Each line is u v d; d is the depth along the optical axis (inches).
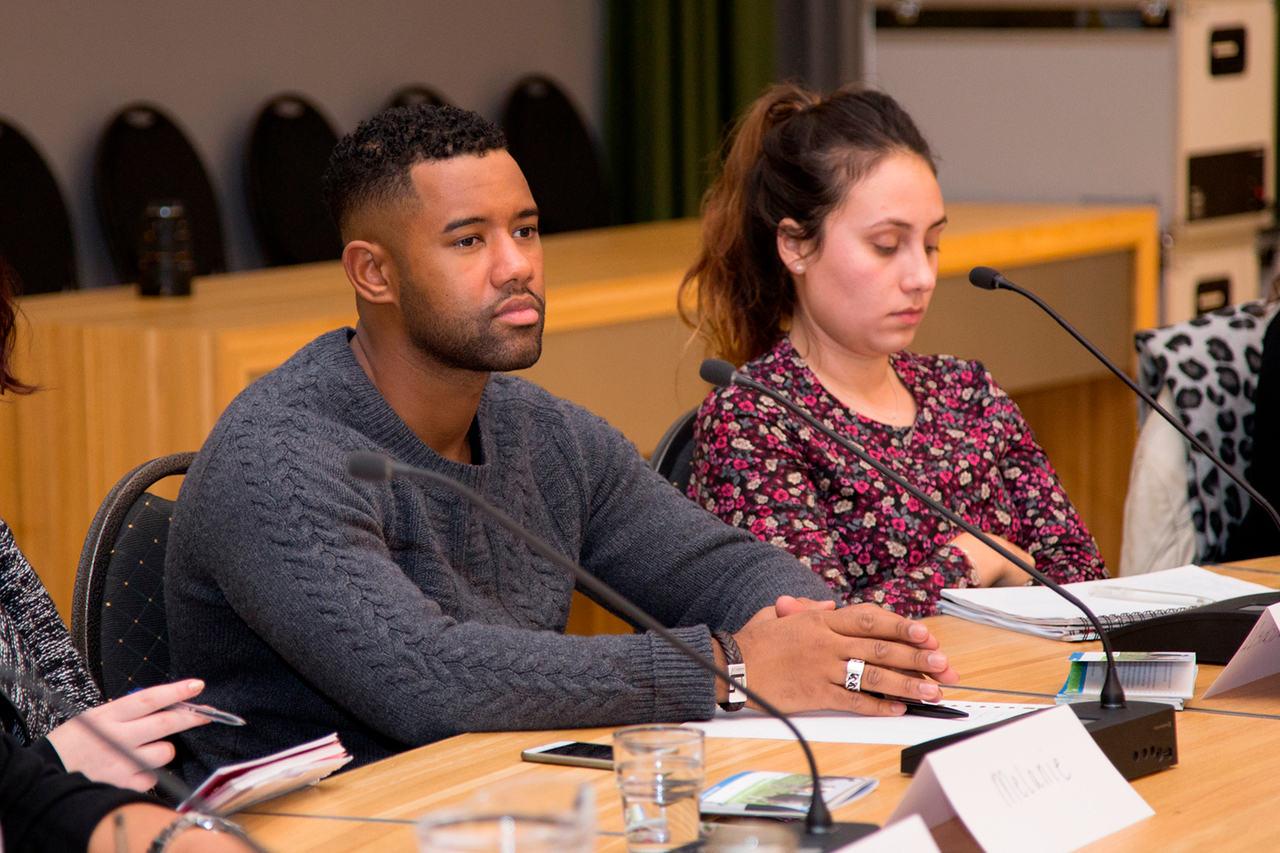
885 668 66.7
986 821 49.6
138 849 51.1
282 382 74.7
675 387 155.1
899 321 100.0
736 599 82.7
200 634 75.7
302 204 229.9
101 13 218.4
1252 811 53.2
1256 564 97.7
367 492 72.2
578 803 39.1
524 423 82.9
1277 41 227.3
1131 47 213.0
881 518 99.8
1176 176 211.8
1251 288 227.1
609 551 85.7
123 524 82.7
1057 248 191.5
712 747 62.7
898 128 100.9
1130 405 202.5
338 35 244.8
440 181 72.9
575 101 276.8
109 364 133.6
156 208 155.9
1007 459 108.3
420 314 73.9
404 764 61.8
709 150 276.4
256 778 55.2
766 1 275.9
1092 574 105.0
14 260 201.3
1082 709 59.9
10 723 71.8
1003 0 222.5
